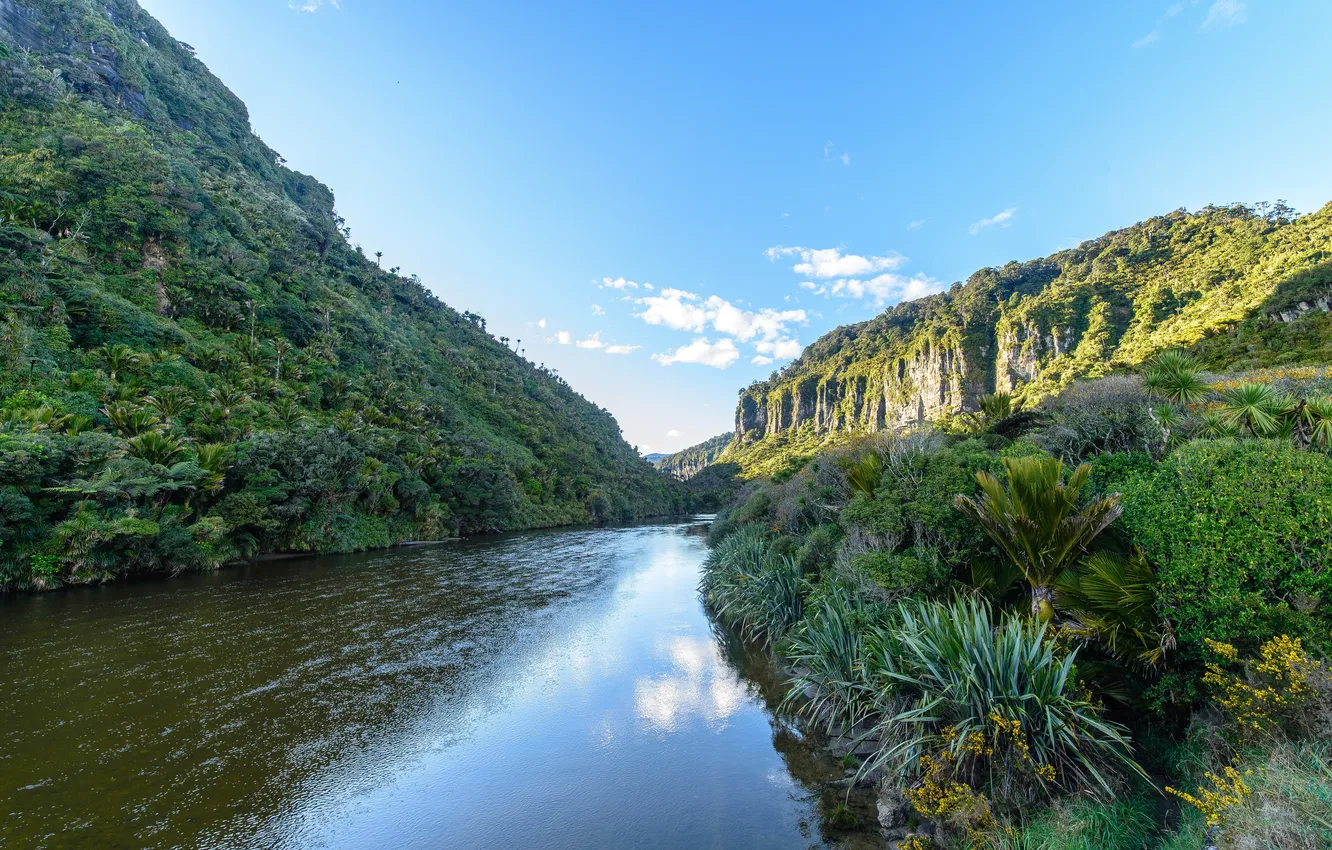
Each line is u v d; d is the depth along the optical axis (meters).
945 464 9.93
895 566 9.18
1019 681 5.96
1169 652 5.88
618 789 7.84
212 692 11.71
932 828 6.10
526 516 67.44
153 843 6.63
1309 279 39.19
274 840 6.74
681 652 14.70
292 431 41.25
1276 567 4.98
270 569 29.25
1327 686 4.08
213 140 121.75
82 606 19.41
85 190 57.16
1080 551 7.16
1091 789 5.39
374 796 7.77
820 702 9.29
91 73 90.25
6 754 8.87
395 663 13.80
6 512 20.81
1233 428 8.57
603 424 175.88
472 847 6.55
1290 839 3.32
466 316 164.12
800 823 6.71
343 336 76.06
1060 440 12.71
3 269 38.97
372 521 42.44
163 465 27.70
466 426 82.00
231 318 60.59
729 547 21.45
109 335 43.62
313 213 138.88
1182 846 4.41
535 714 10.69
